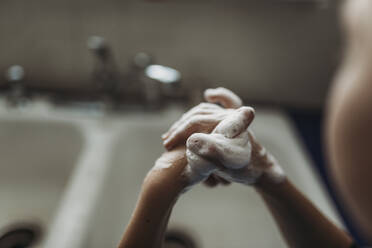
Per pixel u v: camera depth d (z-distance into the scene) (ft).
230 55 2.41
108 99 2.36
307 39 2.30
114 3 2.19
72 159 2.30
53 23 2.31
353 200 1.22
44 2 2.20
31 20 2.29
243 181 0.80
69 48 2.43
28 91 2.60
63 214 1.50
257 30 2.27
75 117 2.33
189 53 2.42
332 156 1.30
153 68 2.04
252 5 2.15
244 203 2.21
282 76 2.51
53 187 2.27
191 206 2.21
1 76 2.62
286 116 2.57
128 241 0.68
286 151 2.14
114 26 2.31
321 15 2.17
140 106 2.45
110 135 2.17
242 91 2.62
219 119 0.77
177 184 0.71
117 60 2.48
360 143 1.13
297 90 2.58
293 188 0.83
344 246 0.82
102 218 1.67
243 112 0.73
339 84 1.36
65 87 2.65
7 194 2.19
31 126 2.28
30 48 2.44
